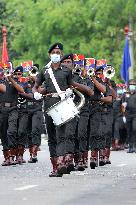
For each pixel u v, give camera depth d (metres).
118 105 40.44
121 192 17.83
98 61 26.64
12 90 26.45
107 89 26.31
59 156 21.61
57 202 16.03
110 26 66.38
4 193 17.56
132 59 65.62
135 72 65.69
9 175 22.31
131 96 38.44
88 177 21.66
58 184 19.59
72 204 15.73
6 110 26.47
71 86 22.12
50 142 21.98
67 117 21.39
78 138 24.36
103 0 66.44
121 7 66.12
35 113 28.52
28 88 28.47
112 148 40.50
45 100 21.91
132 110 38.16
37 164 27.28
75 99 23.78
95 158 25.20
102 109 26.48
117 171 24.00
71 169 22.77
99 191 18.03
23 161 27.89
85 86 23.61
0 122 26.53
